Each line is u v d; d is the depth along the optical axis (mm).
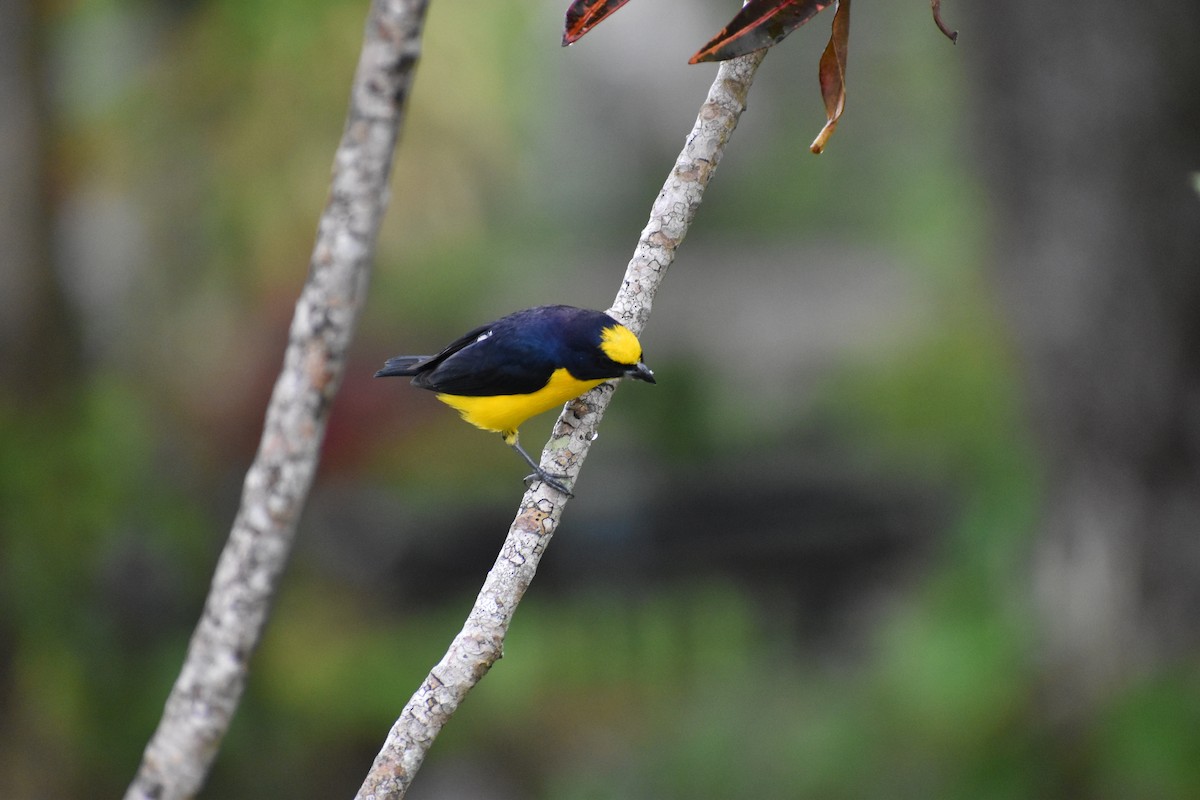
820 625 16891
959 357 17969
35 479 12336
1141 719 10148
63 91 13938
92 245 14664
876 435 20000
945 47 20875
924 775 11383
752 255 35062
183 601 13359
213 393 16500
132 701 12656
